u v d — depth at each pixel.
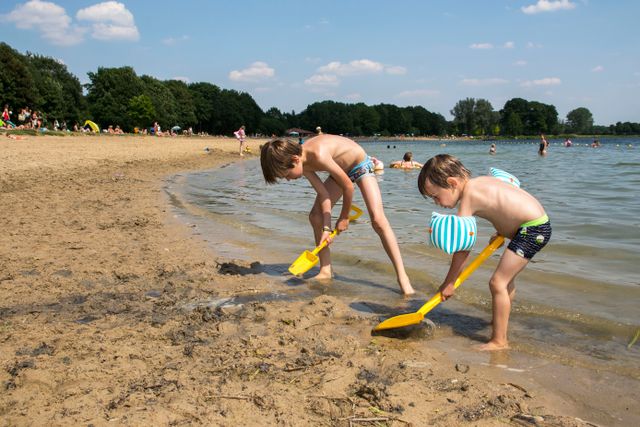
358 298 4.29
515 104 148.12
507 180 3.69
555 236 6.39
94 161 17.38
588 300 4.11
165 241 6.10
